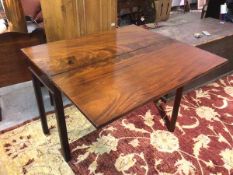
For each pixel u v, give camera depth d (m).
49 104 1.84
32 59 1.20
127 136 1.58
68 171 1.33
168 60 1.22
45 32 1.83
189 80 1.06
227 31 2.10
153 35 1.54
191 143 1.54
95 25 1.80
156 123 1.70
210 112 1.83
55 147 1.48
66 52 1.28
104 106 0.88
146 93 0.96
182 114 1.80
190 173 1.34
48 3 1.66
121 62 1.19
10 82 1.80
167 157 1.44
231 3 2.43
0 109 1.70
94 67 1.14
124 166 1.37
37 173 1.32
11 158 1.39
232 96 2.03
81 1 1.63
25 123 1.65
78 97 0.92
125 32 1.58
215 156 1.46
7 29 1.82
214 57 1.26
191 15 2.69
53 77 1.05
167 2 2.71
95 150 1.46
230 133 1.64
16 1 1.79
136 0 2.94
